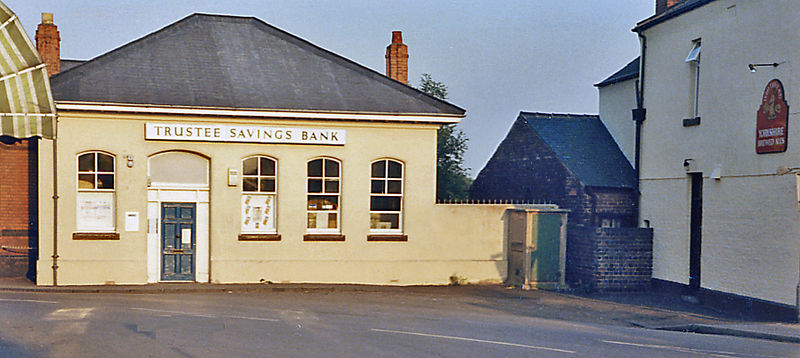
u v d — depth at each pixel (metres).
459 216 19.98
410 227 19.66
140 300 15.33
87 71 18.50
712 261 17.25
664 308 16.92
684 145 18.53
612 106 22.97
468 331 12.07
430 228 19.80
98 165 18.00
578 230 20.22
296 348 9.86
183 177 18.50
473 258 20.05
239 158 18.64
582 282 19.95
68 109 17.44
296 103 18.92
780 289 14.90
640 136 20.72
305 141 18.92
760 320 15.25
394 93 20.36
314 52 21.72
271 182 18.97
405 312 14.70
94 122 17.81
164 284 18.14
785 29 14.84
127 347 9.57
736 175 16.42
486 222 20.16
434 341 10.77
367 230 19.41
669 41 19.34
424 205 19.77
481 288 19.41
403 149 19.64
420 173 19.73
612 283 19.44
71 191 17.75
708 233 17.42
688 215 18.41
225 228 18.58
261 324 12.09
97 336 10.34
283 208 18.92
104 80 18.34
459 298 17.58
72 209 17.75
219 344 9.98
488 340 11.07
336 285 18.73
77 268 17.75
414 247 19.69
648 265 19.75
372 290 18.38
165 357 8.99
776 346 11.37
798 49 14.43
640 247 19.67
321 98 19.42
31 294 16.14
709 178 17.42
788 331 12.61
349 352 9.66
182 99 18.16
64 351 9.20
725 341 11.97
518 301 17.44
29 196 19.23
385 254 19.50
